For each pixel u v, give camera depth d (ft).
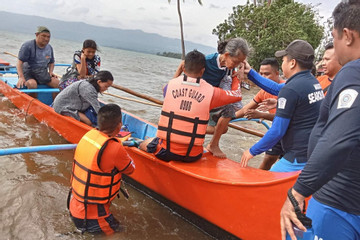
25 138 15.23
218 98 9.41
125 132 12.62
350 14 4.49
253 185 8.20
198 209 9.86
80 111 14.44
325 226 5.02
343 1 4.71
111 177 8.79
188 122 9.48
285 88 8.71
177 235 9.69
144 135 15.02
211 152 11.22
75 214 9.04
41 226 9.22
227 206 9.00
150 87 38.17
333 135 4.20
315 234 5.16
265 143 8.92
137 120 15.47
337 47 4.82
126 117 16.06
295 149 8.98
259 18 59.11
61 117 14.89
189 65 9.32
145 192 11.83
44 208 10.07
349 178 4.75
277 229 8.09
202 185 9.45
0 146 13.89
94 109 13.53
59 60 60.29
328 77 12.11
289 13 59.11
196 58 9.25
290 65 8.86
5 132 15.64
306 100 8.54
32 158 13.38
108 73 13.58
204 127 9.66
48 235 8.87
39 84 19.93
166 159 10.20
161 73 64.75
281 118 8.68
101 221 9.12
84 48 16.24
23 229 9.00
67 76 17.11
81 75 16.58
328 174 4.26
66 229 9.20
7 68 26.30
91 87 13.55
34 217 9.59
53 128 16.26
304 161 8.88
